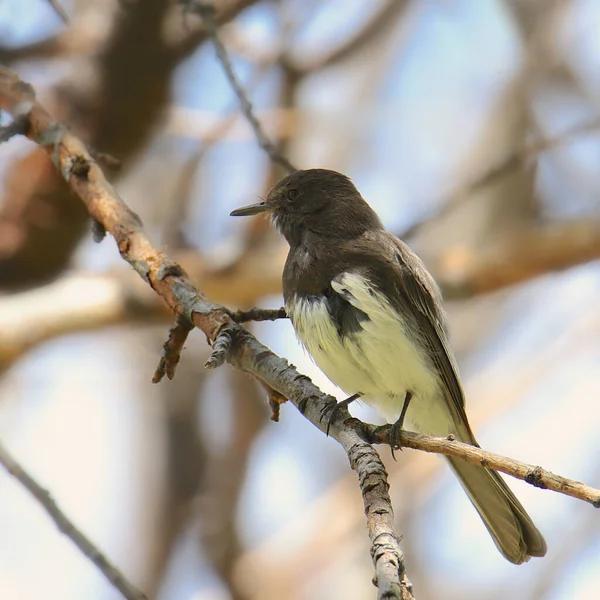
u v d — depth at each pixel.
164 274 7.24
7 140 8.04
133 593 5.38
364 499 5.98
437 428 9.72
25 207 11.75
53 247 11.96
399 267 9.22
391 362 8.91
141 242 7.41
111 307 11.66
